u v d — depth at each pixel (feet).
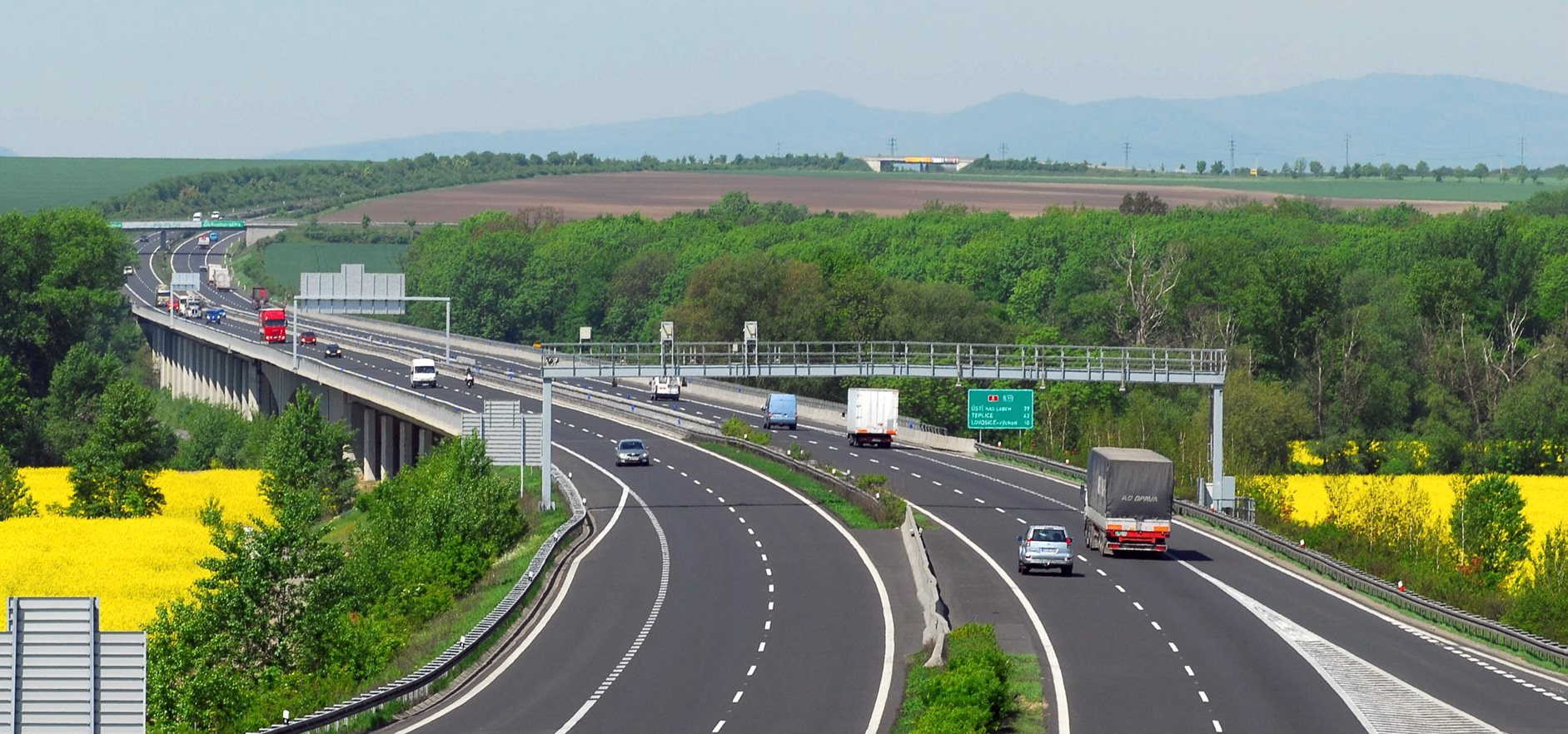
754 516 404.57
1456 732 200.64
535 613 280.92
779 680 228.84
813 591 303.07
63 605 122.21
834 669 236.22
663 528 384.27
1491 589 338.54
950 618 274.36
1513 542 390.21
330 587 256.32
